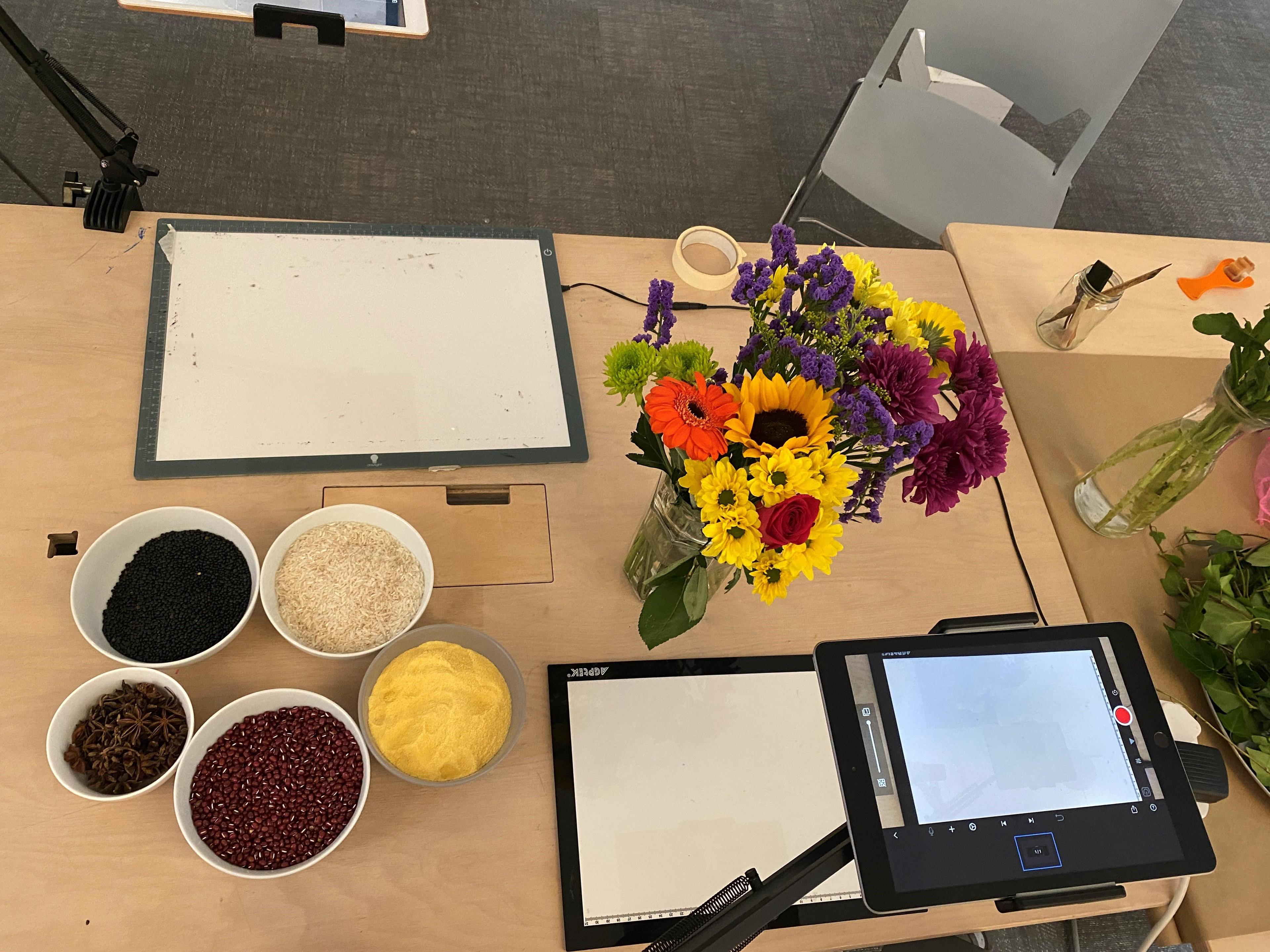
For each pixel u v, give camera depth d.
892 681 0.76
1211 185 2.79
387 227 1.19
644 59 2.57
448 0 2.49
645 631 0.76
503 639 0.96
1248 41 3.22
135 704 0.79
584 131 2.37
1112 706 0.78
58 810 0.77
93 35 2.15
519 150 2.29
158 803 0.79
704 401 0.63
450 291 1.16
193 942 0.75
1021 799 0.73
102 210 1.08
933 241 1.84
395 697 0.83
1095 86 1.74
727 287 1.26
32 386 0.97
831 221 2.44
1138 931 1.58
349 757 0.82
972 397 0.65
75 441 0.95
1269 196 2.82
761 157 2.48
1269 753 1.02
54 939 0.73
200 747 0.79
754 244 1.33
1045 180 1.88
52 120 2.00
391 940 0.79
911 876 0.68
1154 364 1.38
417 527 1.00
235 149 2.08
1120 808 0.74
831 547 0.64
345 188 2.10
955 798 0.71
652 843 0.88
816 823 0.92
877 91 1.93
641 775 0.91
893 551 1.12
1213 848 1.01
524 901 0.83
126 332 1.03
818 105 2.64
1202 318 1.03
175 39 2.21
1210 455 1.07
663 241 1.30
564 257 1.24
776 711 0.98
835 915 0.89
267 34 1.12
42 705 0.82
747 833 0.90
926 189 1.84
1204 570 1.14
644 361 0.69
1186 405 1.34
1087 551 1.18
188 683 0.86
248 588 0.90
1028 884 0.70
